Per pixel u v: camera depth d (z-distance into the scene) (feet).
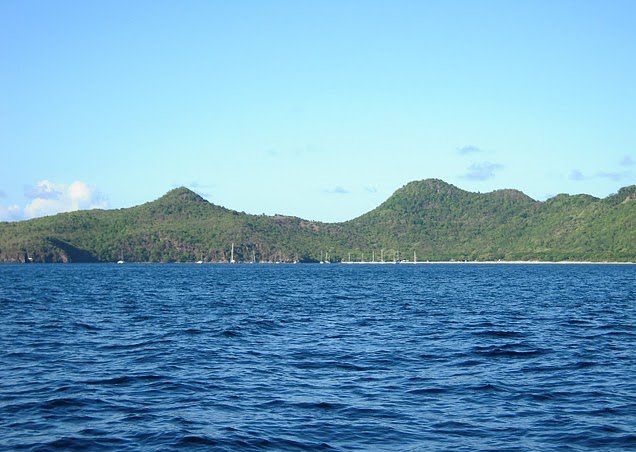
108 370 91.50
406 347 114.93
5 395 75.41
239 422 64.39
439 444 57.88
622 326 151.64
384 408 70.18
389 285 383.24
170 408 70.03
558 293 296.30
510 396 75.92
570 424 63.98
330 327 148.15
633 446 57.26
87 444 57.21
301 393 77.36
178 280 445.37
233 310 195.52
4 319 162.50
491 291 314.55
